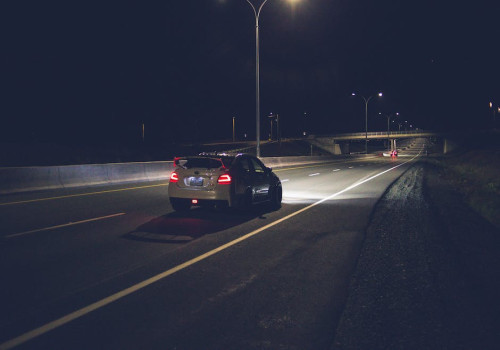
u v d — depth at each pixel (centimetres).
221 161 1052
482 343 366
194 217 1048
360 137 13150
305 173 2912
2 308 444
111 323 408
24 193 1548
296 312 438
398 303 463
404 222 971
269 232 860
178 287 516
